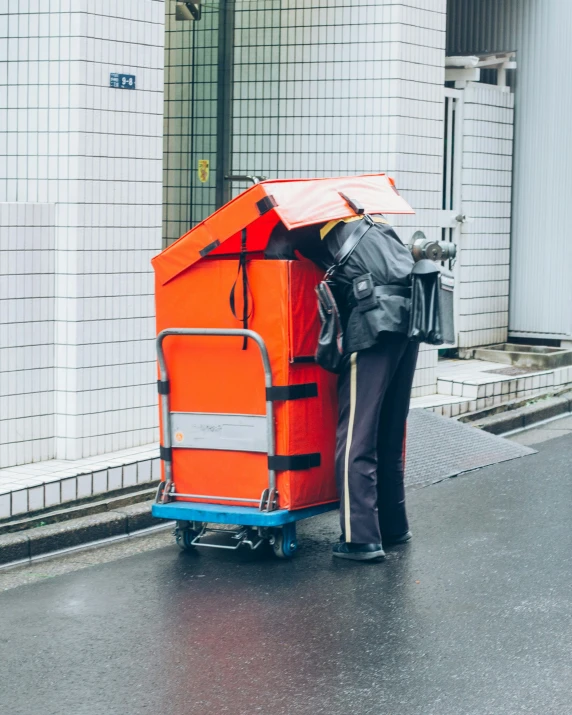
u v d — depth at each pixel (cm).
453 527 744
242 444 677
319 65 1035
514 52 1209
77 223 786
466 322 1209
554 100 1230
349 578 648
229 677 512
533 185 1248
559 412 1123
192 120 1077
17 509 706
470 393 1059
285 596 619
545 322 1251
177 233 1089
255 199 647
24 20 793
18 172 804
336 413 695
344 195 671
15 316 771
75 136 783
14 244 767
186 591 630
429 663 523
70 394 794
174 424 695
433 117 1052
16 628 576
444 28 1057
